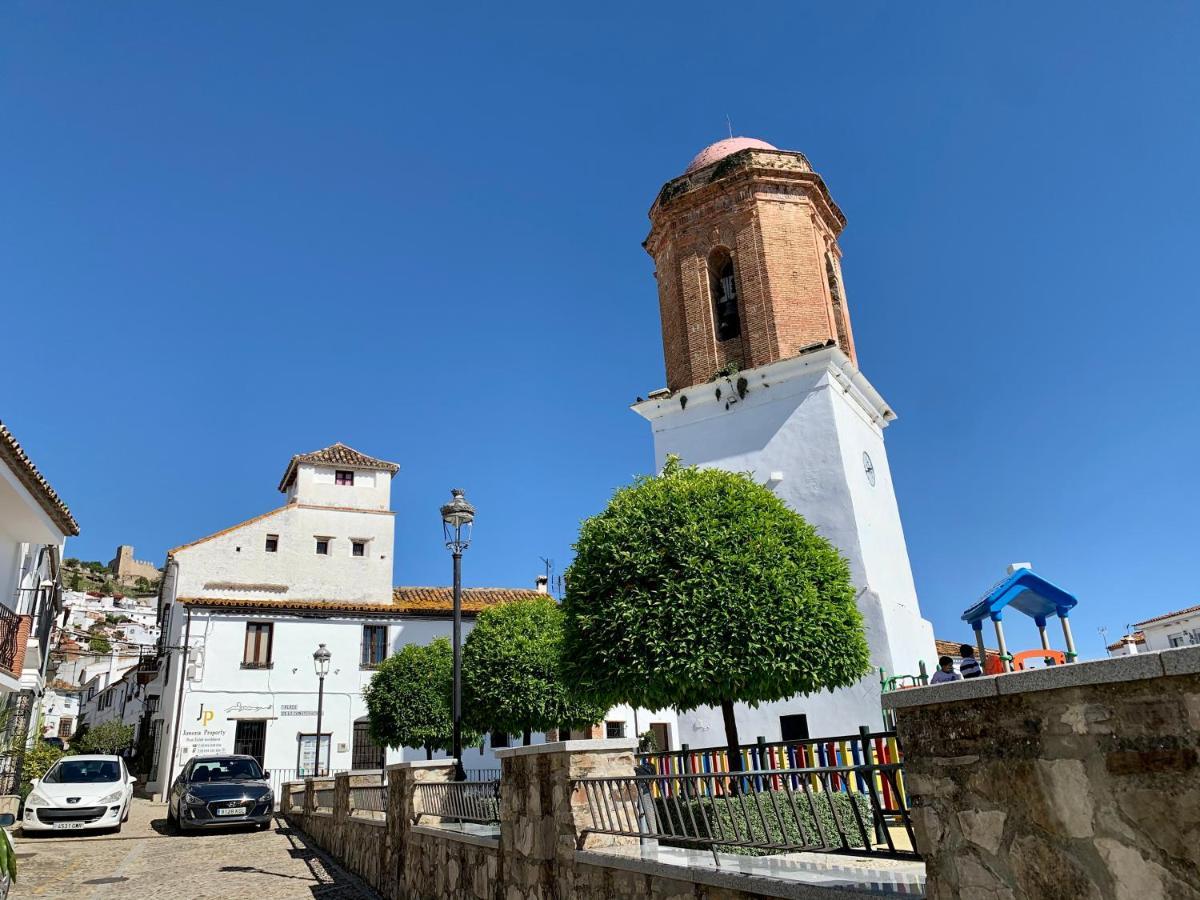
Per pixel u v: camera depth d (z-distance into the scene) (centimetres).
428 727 2434
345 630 3150
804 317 1838
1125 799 280
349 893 1117
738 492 1103
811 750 828
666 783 568
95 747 4181
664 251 2042
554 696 1953
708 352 1888
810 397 1747
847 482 1659
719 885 479
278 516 3412
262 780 1948
